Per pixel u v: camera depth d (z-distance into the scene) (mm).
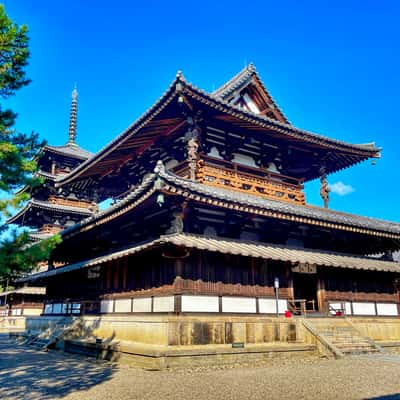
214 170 21781
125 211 18234
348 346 18094
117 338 18672
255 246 19438
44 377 13234
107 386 11414
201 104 20172
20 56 13805
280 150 25797
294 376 12562
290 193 25297
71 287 26156
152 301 17719
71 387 11508
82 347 19500
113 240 23516
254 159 25500
